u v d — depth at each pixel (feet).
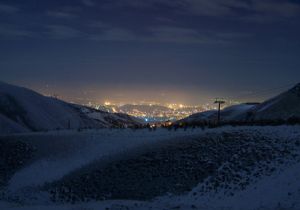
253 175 121.90
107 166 153.89
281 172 118.73
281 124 177.06
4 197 147.02
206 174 130.41
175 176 134.51
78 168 160.35
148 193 128.77
